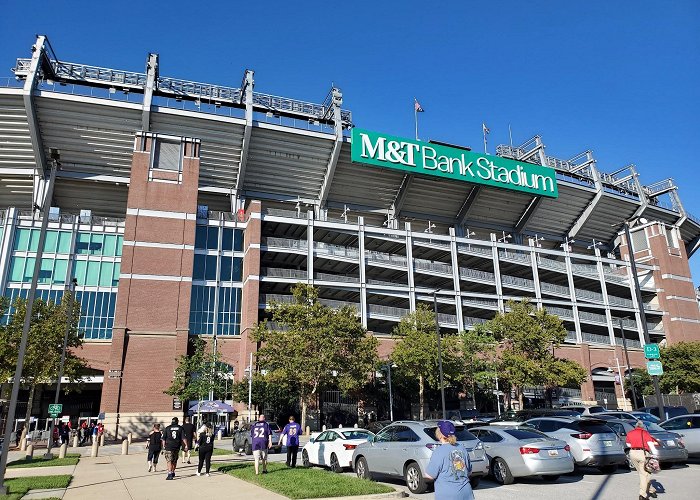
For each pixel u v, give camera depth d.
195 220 52.50
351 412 52.12
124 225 52.25
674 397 56.41
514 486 14.55
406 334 47.59
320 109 62.28
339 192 63.72
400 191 64.81
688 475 15.84
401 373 48.31
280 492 12.73
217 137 56.19
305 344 38.91
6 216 50.06
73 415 55.22
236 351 51.06
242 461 22.23
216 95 58.00
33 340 35.88
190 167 53.91
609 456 16.20
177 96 56.44
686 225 85.62
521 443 14.80
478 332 50.38
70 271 50.41
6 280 48.47
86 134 53.25
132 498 12.74
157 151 53.69
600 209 76.56
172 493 13.38
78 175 54.91
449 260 67.69
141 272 49.12
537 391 61.28
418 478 13.44
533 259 68.19
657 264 77.38
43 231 18.92
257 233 53.72
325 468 19.59
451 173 63.34
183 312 49.28
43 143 53.16
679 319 75.25
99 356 47.75
